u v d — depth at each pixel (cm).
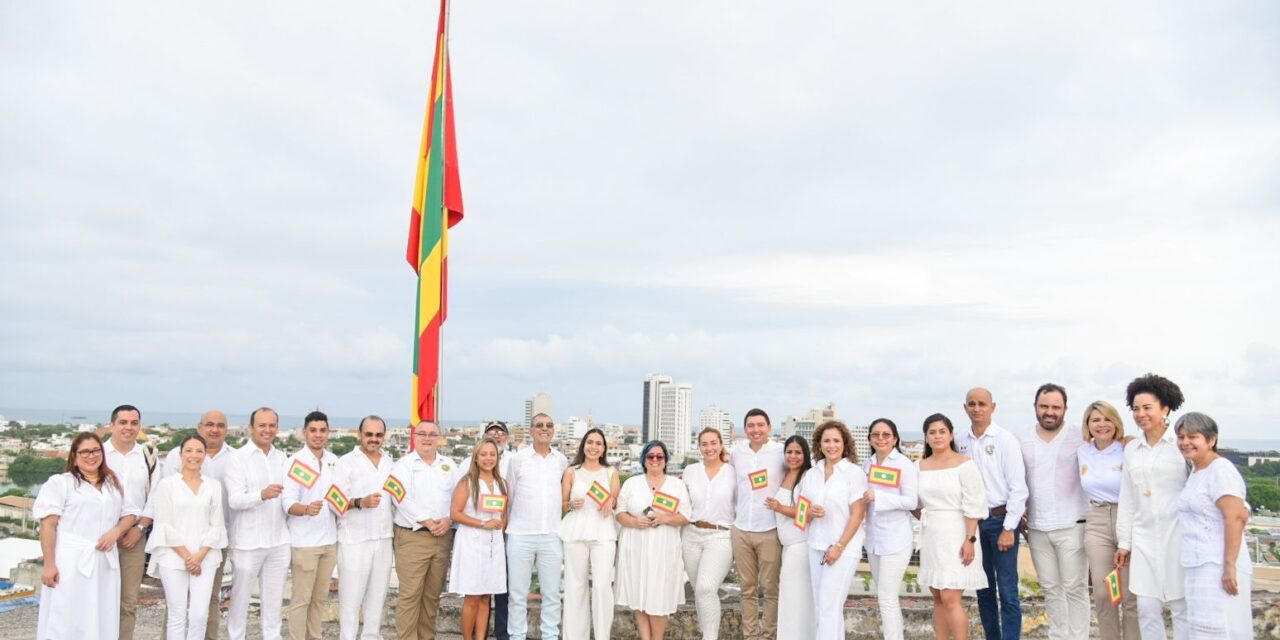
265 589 688
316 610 703
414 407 855
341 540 696
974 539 630
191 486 654
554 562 717
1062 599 656
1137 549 578
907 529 654
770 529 713
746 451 732
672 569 716
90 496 629
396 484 701
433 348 856
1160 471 568
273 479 704
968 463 640
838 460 672
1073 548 643
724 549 725
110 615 638
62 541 616
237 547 675
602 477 743
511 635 709
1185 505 538
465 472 745
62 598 608
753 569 725
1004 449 667
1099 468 627
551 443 801
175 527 641
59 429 12338
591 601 741
